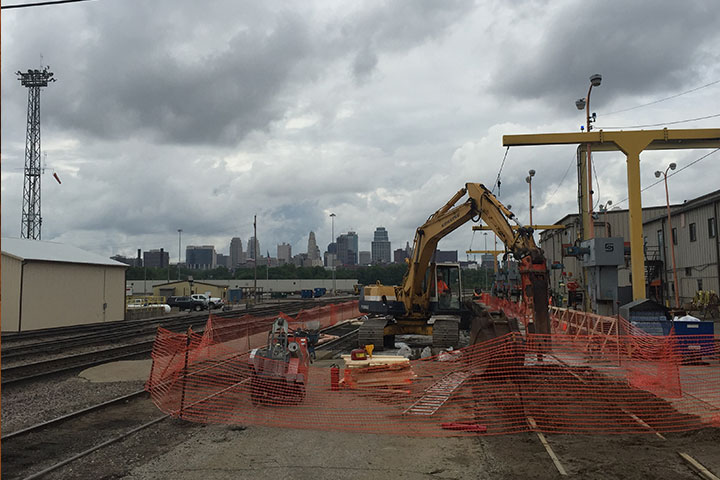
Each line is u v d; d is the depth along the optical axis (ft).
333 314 124.67
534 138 76.89
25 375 50.62
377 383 40.34
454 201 61.77
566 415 31.19
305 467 23.76
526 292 42.60
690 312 104.47
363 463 24.26
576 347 55.31
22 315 98.37
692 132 73.87
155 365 53.31
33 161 230.68
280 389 35.96
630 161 74.90
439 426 30.45
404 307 68.39
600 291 69.51
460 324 72.79
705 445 25.85
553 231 198.18
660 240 132.05
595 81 82.84
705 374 44.06
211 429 30.37
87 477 22.88
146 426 30.73
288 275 517.96
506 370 38.32
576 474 22.49
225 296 256.93
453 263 69.92
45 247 119.85
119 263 135.03
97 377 48.85
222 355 58.90
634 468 23.11
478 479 22.12
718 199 103.45
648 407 32.81
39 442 28.45
